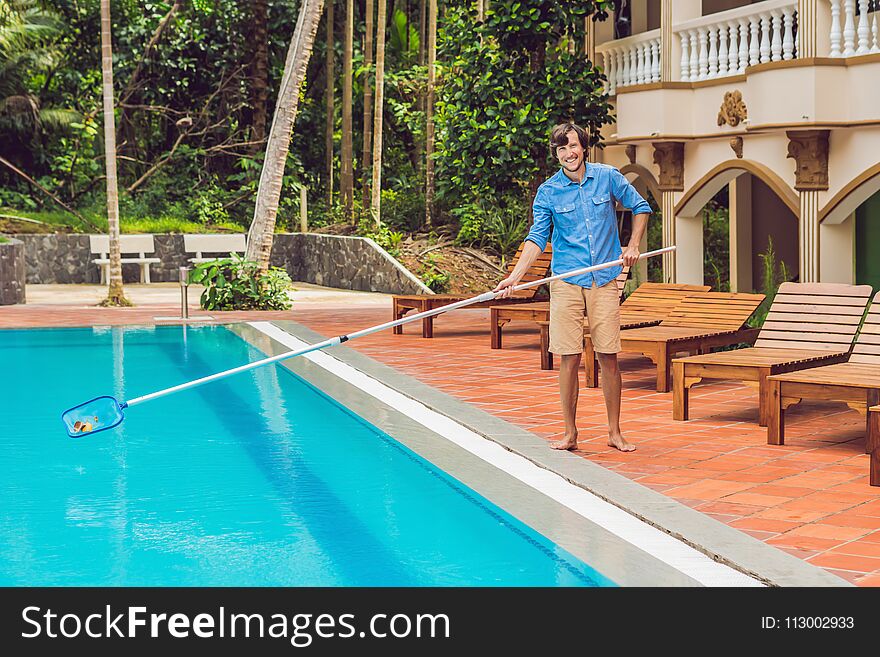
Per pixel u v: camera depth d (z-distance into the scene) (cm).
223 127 2812
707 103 1365
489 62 1515
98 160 2741
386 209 2480
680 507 583
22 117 2556
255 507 637
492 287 2172
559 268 740
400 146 2939
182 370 1178
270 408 962
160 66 2784
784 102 1171
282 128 1795
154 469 736
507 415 871
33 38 2584
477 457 732
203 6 2770
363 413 898
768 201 1695
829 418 853
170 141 2861
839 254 1203
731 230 1716
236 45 2831
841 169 1176
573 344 732
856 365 812
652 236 1920
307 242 2459
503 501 613
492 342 1293
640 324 1102
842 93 1156
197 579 508
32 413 941
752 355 861
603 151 1647
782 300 923
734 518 566
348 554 544
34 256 2373
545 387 1008
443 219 2427
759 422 826
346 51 2523
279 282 1794
